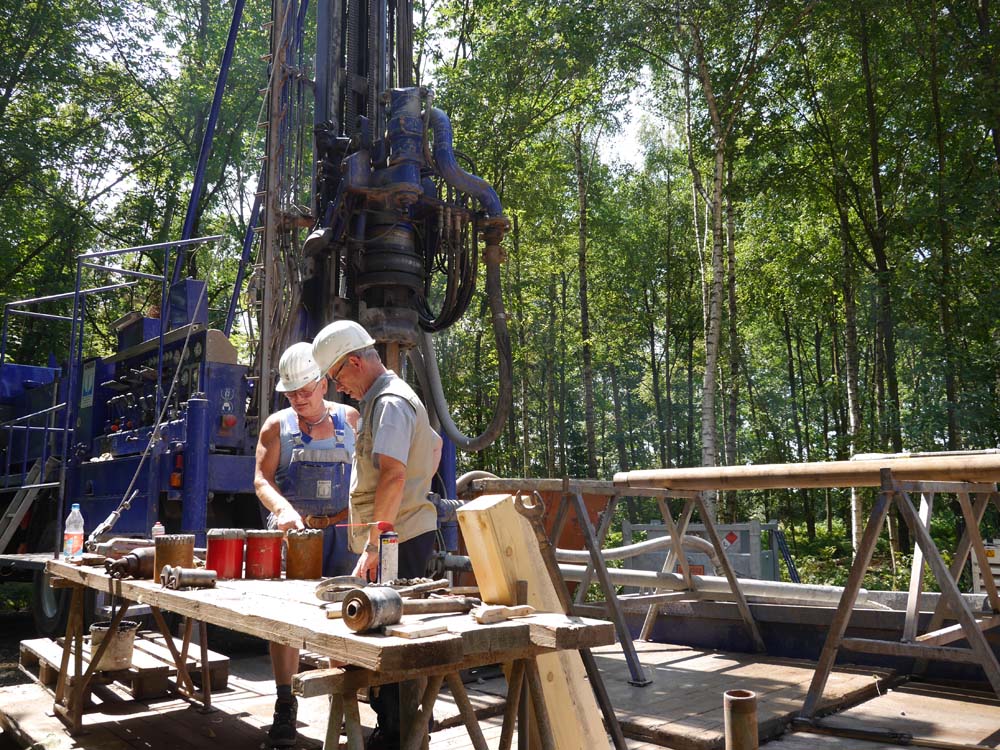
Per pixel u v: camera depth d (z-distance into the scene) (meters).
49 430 9.52
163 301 6.97
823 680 3.35
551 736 2.19
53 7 21.53
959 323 15.84
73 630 3.93
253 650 6.70
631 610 5.41
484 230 7.48
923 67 17.47
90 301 23.58
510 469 25.47
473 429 24.02
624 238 34.16
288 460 4.51
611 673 4.21
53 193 22.83
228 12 23.56
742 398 36.94
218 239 7.30
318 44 7.57
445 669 1.90
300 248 7.27
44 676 4.66
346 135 7.50
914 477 3.60
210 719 3.98
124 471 7.43
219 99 10.54
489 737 3.30
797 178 19.98
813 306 26.94
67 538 4.14
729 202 22.12
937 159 18.02
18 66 21.44
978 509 4.00
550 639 1.97
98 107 23.41
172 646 4.42
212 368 6.88
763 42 19.78
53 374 11.43
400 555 3.37
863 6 17.30
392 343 7.12
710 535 4.84
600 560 4.09
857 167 20.55
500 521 2.37
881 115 19.44
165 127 24.08
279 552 3.38
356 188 6.87
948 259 16.56
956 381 15.97
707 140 19.75
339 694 1.96
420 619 2.12
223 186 24.05
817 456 21.86
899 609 4.54
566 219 30.17
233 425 6.87
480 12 19.95
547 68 18.64
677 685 3.89
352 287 7.29
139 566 3.28
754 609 4.88
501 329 7.48
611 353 38.47
